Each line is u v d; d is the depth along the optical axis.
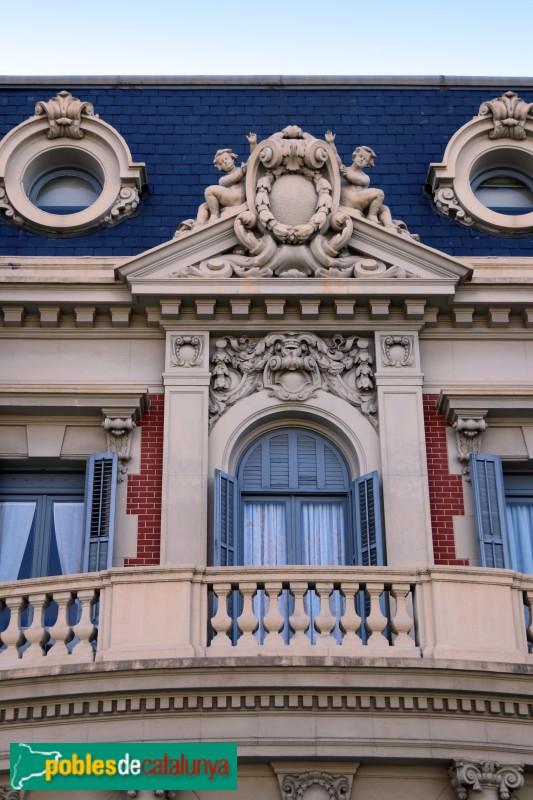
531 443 19.67
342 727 15.88
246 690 15.82
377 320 19.91
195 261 19.98
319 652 16.20
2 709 16.02
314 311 19.72
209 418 19.38
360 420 19.45
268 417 19.56
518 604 16.73
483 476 19.00
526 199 21.94
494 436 19.69
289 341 19.77
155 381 19.77
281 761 15.83
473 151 21.67
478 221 21.23
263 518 19.28
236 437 19.33
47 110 21.36
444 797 15.95
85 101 22.66
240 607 17.86
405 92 23.17
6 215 20.91
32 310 19.86
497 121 21.66
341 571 16.67
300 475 19.48
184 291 19.59
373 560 18.36
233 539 18.59
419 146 22.34
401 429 19.22
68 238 20.95
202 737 15.78
